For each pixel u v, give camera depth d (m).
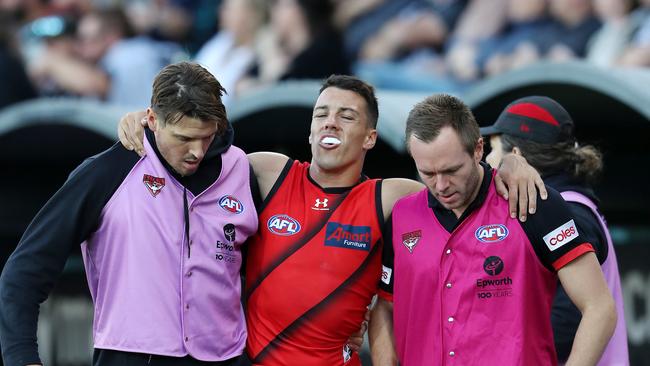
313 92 19.55
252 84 30.73
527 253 12.69
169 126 12.55
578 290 12.66
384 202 13.97
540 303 12.80
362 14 31.47
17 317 12.58
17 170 25.70
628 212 23.59
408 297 13.19
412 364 13.11
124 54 33.69
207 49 32.81
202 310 13.09
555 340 14.10
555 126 14.59
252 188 13.95
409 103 19.67
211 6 35.59
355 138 13.93
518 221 12.75
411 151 12.76
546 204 12.73
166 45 34.84
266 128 21.64
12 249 25.66
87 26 34.59
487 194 12.98
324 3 29.70
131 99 33.59
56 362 23.08
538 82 18.30
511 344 12.55
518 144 14.66
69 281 23.09
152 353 12.79
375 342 13.93
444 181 12.53
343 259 13.79
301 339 13.72
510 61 29.06
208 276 13.16
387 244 13.71
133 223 12.97
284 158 14.48
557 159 14.52
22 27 35.03
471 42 30.08
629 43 27.19
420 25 30.89
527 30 28.97
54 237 12.81
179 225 13.10
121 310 12.92
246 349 13.84
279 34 30.33
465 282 12.76
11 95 34.12
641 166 22.78
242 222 13.47
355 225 13.90
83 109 21.06
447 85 30.16
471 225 12.89
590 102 19.27
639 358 20.47
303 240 13.86
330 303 13.72
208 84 12.68
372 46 31.45
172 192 13.16
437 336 12.85
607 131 21.80
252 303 13.96
